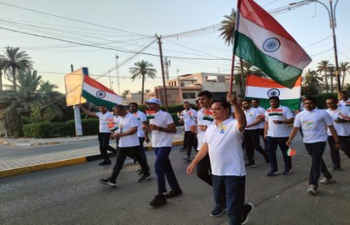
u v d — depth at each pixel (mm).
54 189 6105
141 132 7777
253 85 9078
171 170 5082
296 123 5164
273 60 4156
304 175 6078
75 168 8312
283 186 5383
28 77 30750
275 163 6242
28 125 26719
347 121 6195
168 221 4051
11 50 46906
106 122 8422
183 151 10227
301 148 9438
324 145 4883
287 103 8695
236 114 3105
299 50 4137
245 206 3674
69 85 24250
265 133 6402
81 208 4832
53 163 8547
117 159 5945
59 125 24562
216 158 3297
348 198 4531
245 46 4055
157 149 5008
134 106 7875
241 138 3262
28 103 29453
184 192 5285
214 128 3395
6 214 4738
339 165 6359
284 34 4156
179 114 10828
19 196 5727
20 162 9117
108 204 4941
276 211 4195
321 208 4199
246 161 7914
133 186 5949
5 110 29391
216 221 3945
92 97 9875
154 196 5145
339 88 23922
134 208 4660
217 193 3420
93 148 11797
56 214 4625
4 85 31531
